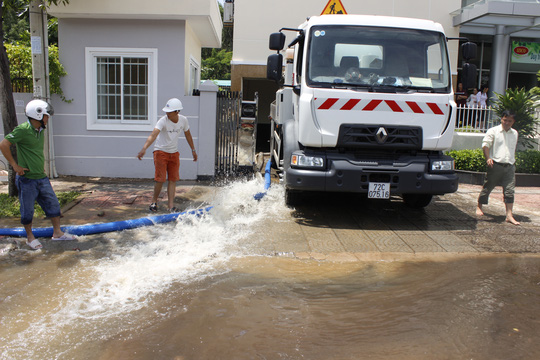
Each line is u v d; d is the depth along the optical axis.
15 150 7.43
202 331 3.57
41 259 5.09
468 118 12.17
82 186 9.14
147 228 6.34
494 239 6.23
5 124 7.47
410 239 6.18
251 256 5.34
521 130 11.56
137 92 10.07
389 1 14.39
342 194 8.90
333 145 6.46
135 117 10.15
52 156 9.83
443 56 6.77
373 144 6.43
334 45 6.66
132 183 9.59
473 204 8.46
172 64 9.88
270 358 3.22
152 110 10.00
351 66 6.61
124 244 5.64
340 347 3.39
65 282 4.47
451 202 8.61
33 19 8.75
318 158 6.50
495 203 8.62
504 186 7.16
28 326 3.61
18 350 3.26
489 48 17.53
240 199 8.14
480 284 4.66
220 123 10.38
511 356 3.30
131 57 9.91
